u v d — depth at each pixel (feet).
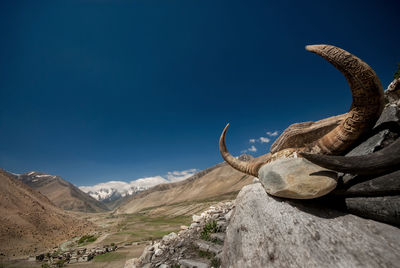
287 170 8.87
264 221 9.80
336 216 8.53
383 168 6.52
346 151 8.82
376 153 6.73
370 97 6.68
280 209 9.61
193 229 30.17
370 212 7.79
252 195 12.12
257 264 8.59
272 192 9.28
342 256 6.82
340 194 8.64
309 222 8.39
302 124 12.70
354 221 8.02
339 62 6.59
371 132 8.52
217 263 18.79
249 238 9.95
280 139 13.52
